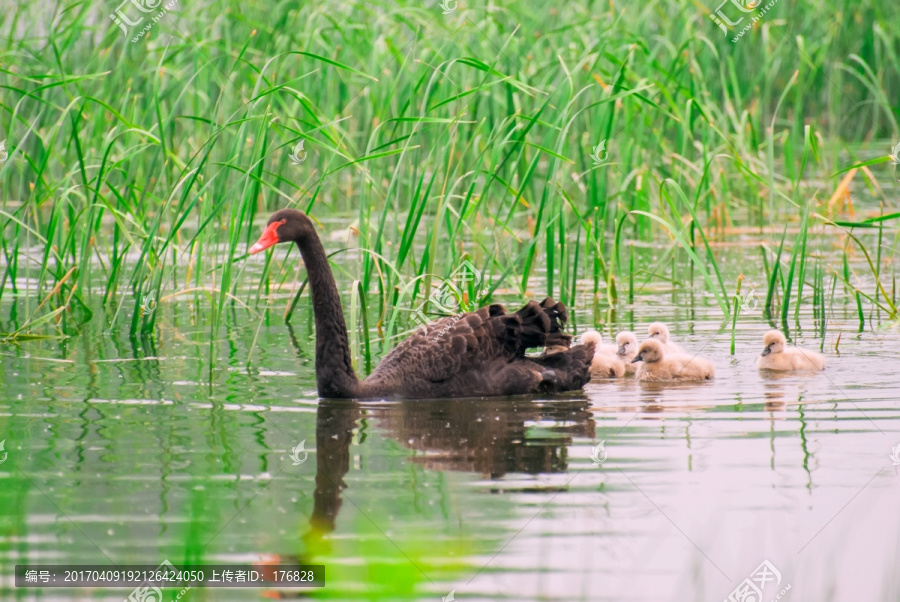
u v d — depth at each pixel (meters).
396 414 11.64
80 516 8.75
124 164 20.30
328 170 16.03
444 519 8.60
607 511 8.80
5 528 8.45
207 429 11.06
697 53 24.05
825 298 17.66
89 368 13.78
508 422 11.30
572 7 25.91
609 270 18.55
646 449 10.30
